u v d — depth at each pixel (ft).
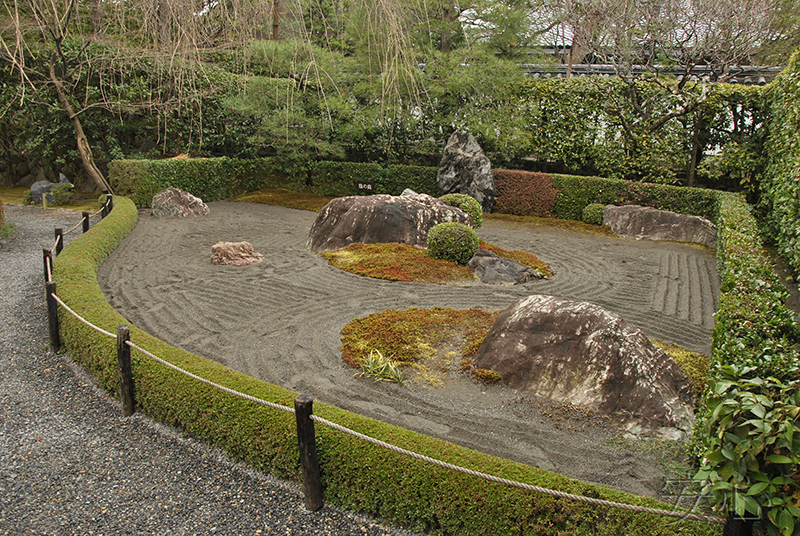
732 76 45.68
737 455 8.33
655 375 15.85
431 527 11.38
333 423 11.70
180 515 11.91
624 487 12.60
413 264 29.91
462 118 50.83
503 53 51.85
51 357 19.69
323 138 51.47
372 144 56.34
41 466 13.53
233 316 22.84
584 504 10.03
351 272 29.19
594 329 16.62
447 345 20.16
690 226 39.68
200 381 14.97
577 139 50.29
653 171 48.16
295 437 12.77
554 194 48.26
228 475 13.35
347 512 12.07
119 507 12.13
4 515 11.78
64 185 48.19
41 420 15.66
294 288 26.55
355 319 22.54
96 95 45.27
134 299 24.45
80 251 27.66
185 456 14.11
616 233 42.73
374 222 34.12
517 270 29.22
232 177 54.44
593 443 14.42
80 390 17.51
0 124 49.62
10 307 23.88
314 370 18.20
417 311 23.48
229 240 36.14
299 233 39.09
